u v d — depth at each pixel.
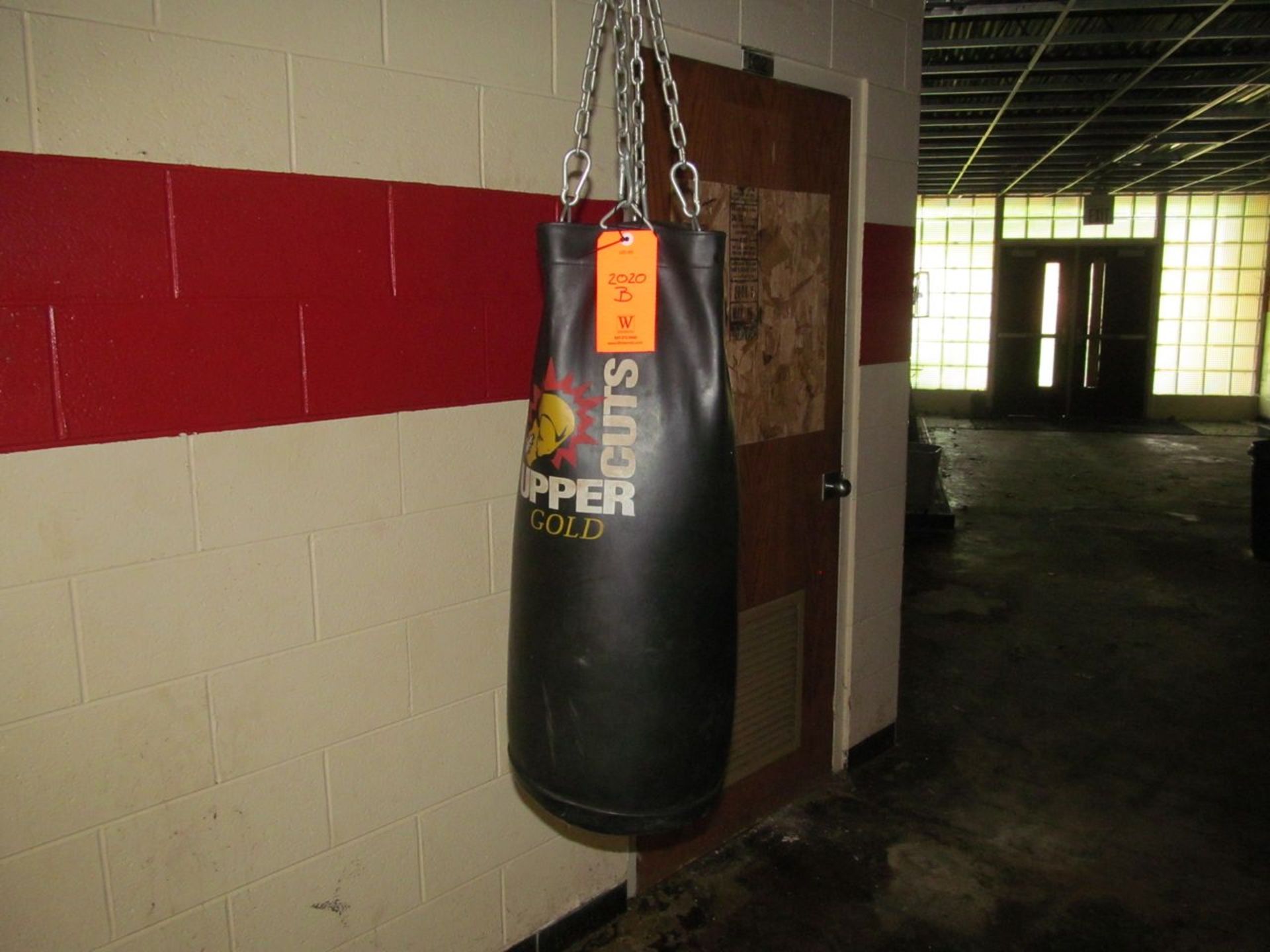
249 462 1.51
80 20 1.26
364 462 1.65
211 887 1.57
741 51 2.21
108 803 1.43
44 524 1.32
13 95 1.23
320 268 1.55
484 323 1.79
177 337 1.41
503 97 1.75
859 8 2.54
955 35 4.63
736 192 2.26
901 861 2.48
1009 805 2.75
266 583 1.56
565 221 1.38
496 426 1.84
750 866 2.46
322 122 1.51
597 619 1.29
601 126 1.92
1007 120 6.44
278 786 1.62
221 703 1.53
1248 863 2.47
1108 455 8.70
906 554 5.46
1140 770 2.96
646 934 2.21
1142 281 10.52
